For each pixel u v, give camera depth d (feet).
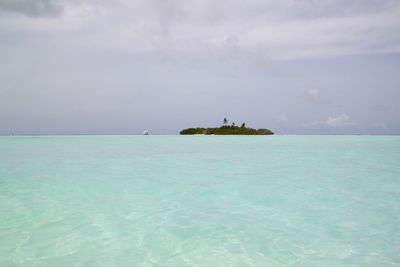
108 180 44.80
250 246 21.43
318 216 28.17
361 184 42.14
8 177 46.80
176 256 19.86
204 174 49.98
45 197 34.88
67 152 90.27
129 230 24.44
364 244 21.83
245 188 39.65
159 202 32.89
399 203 32.63
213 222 26.40
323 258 19.63
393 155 80.89
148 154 84.58
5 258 19.31
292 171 53.16
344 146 119.44
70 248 20.93
